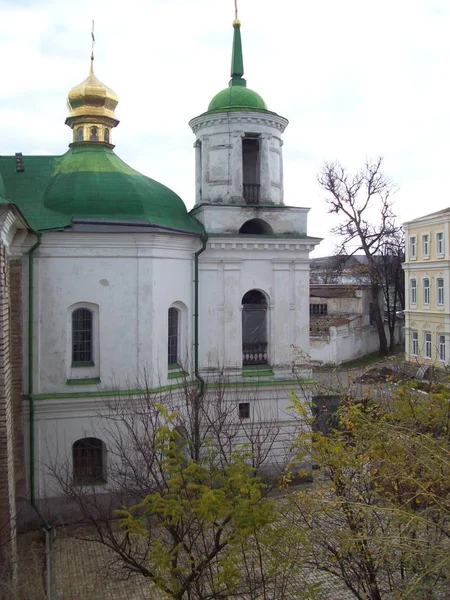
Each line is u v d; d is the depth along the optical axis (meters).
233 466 12.78
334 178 62.03
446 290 50.53
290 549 11.45
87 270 22.00
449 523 10.20
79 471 22.06
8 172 23.94
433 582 9.43
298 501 14.45
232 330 25.38
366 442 12.55
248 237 25.22
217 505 10.97
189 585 12.08
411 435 11.92
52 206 22.56
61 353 21.84
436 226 51.94
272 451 25.00
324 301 62.75
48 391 21.72
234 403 25.03
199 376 25.00
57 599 16.81
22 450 20.52
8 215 16.25
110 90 26.11
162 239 22.64
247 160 28.48
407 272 55.78
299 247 25.97
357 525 11.52
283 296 26.06
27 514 21.17
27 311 21.41
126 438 21.83
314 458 12.73
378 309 59.31
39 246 21.52
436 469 11.05
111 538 15.35
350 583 12.66
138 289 22.31
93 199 22.64
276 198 27.02
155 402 21.12
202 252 25.00
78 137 25.97
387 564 11.30
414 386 15.12
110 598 16.89
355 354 57.88
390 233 58.41
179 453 12.64
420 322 54.03
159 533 17.72
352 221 58.62
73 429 21.88
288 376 25.91
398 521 10.21
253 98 26.73
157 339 22.72
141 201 22.98
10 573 15.57
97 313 22.20
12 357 20.34
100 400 21.91
